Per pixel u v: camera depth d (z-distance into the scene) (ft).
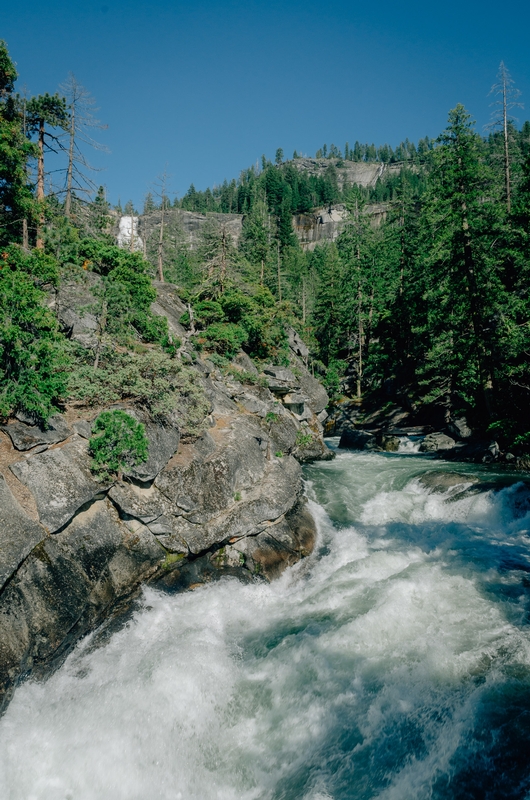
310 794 26.18
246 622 41.81
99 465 41.04
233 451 54.54
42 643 32.68
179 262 206.49
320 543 55.26
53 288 64.69
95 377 50.14
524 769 24.62
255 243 191.83
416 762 26.71
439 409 120.88
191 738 30.48
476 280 90.33
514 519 56.49
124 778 28.04
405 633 36.81
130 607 40.24
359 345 169.68
